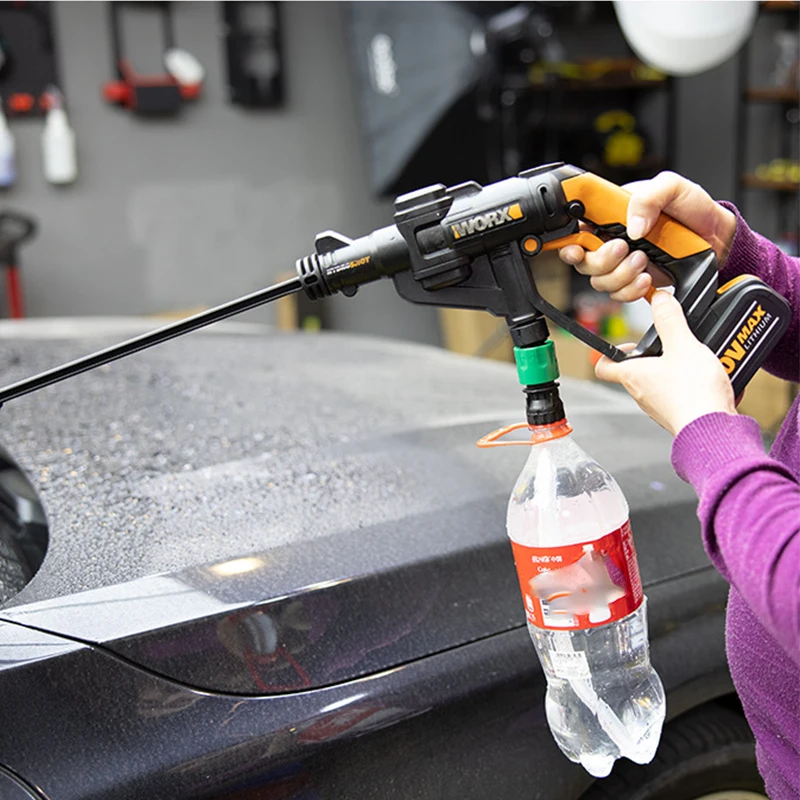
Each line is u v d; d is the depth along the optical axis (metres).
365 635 0.86
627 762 0.98
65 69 4.01
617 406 1.48
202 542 0.91
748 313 0.71
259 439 1.16
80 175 4.12
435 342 4.88
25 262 4.11
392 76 3.96
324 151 4.55
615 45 4.88
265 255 4.54
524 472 0.78
